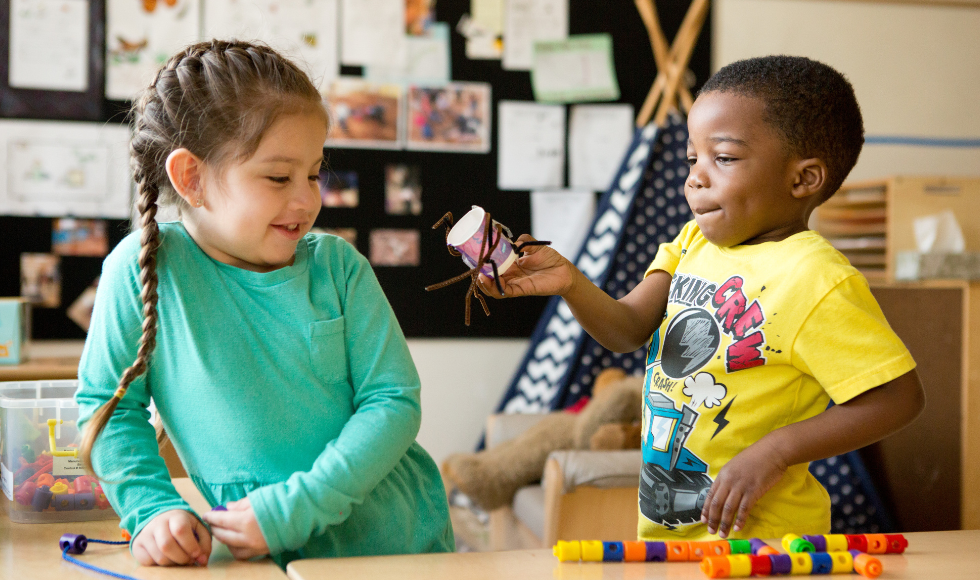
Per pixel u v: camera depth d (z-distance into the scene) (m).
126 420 0.71
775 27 2.75
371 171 2.56
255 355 0.73
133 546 0.65
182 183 0.73
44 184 2.36
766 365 0.80
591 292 0.92
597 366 2.42
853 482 2.15
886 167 2.84
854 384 0.74
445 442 2.62
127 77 2.40
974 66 2.89
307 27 2.51
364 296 0.80
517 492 1.98
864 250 2.58
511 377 2.65
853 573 0.59
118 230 2.41
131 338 0.73
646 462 0.89
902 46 2.84
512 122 2.63
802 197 0.84
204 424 0.72
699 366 0.84
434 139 2.60
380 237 2.57
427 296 2.60
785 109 0.81
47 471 0.83
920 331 2.14
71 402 0.84
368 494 0.76
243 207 0.71
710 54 2.70
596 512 1.71
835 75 0.85
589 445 1.91
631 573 0.58
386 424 0.71
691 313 0.88
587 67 2.66
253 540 0.64
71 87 2.37
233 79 0.71
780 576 0.58
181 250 0.75
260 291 0.75
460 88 2.61
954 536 0.70
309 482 0.66
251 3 2.47
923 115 2.86
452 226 0.87
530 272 0.90
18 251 2.35
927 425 2.14
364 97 2.55
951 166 2.88
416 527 0.79
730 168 0.82
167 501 0.66
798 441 0.73
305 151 0.72
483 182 2.63
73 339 2.40
